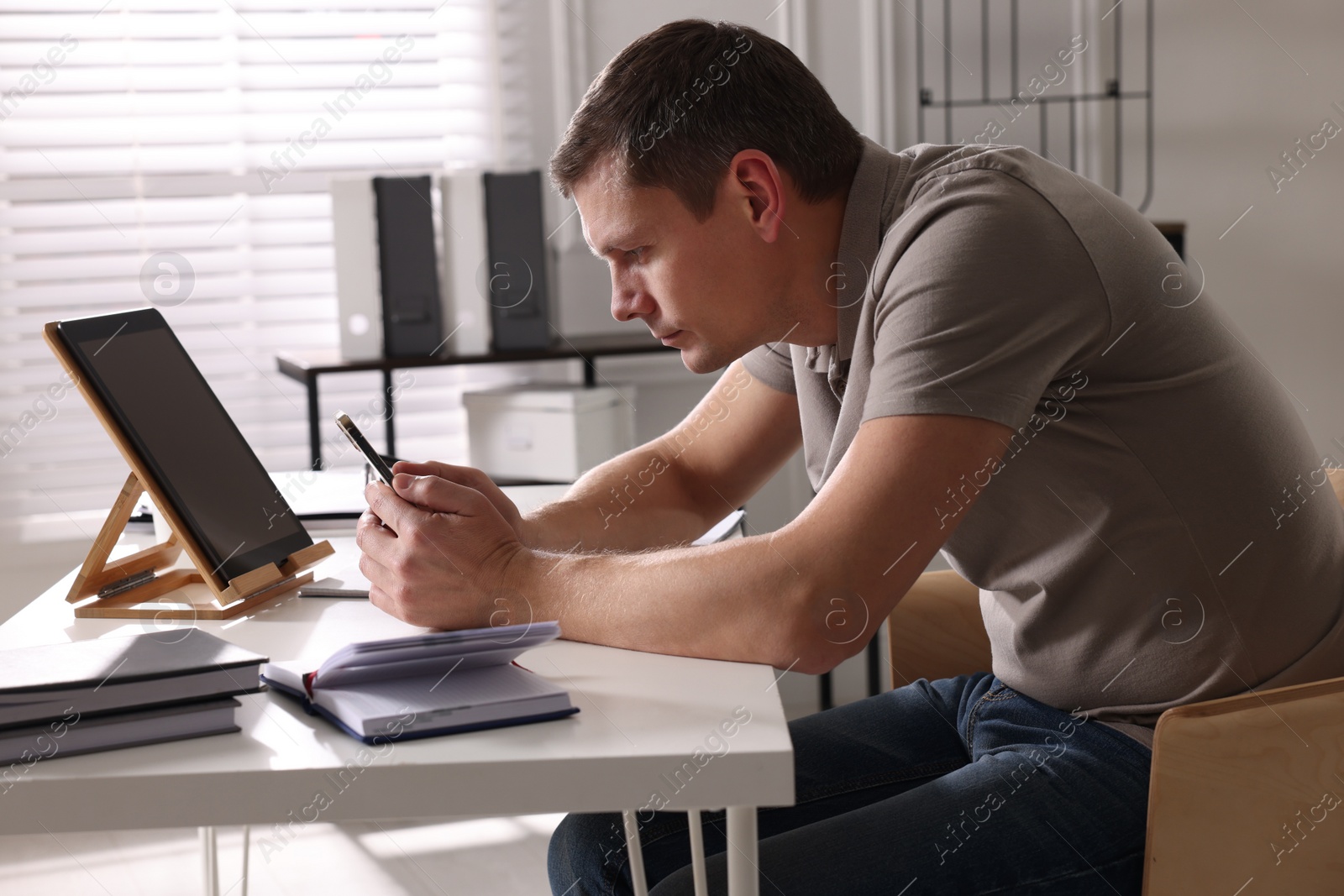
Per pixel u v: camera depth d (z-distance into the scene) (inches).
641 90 35.3
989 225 33.3
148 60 89.0
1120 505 35.1
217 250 92.6
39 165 88.4
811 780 40.8
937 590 48.0
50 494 91.2
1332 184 99.3
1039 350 32.6
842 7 95.4
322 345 95.7
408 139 93.7
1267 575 35.3
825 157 36.8
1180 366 34.8
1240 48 97.7
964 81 97.0
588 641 33.3
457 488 35.2
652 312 37.8
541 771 25.3
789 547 31.0
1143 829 33.4
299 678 29.4
